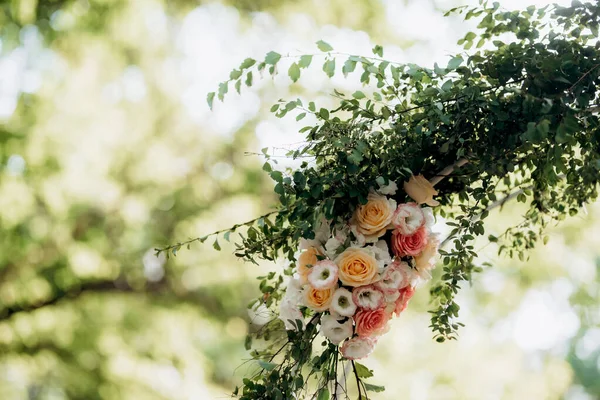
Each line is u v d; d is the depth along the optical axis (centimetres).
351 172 167
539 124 156
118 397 616
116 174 612
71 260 591
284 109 175
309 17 624
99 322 636
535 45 173
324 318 170
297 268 178
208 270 636
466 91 169
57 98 544
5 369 604
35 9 525
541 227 225
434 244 178
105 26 563
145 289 670
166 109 636
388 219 170
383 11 618
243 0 628
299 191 167
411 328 624
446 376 618
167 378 626
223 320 688
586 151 185
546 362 705
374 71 172
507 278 670
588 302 679
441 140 177
